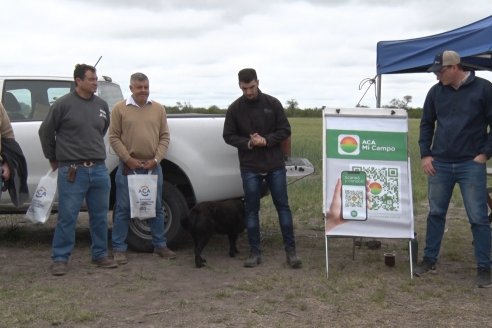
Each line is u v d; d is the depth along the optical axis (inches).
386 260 221.0
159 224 233.8
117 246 228.1
